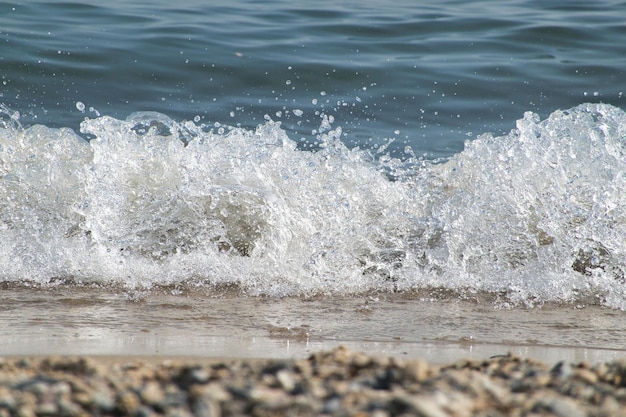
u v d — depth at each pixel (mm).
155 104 17844
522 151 12188
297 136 16484
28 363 6016
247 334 8297
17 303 9336
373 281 10672
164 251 11188
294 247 11219
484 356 7598
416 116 17859
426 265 11047
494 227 11438
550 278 10742
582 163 12016
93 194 11633
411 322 9031
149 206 11602
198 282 10438
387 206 11805
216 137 12570
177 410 4930
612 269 10961
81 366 5910
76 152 12531
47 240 11156
